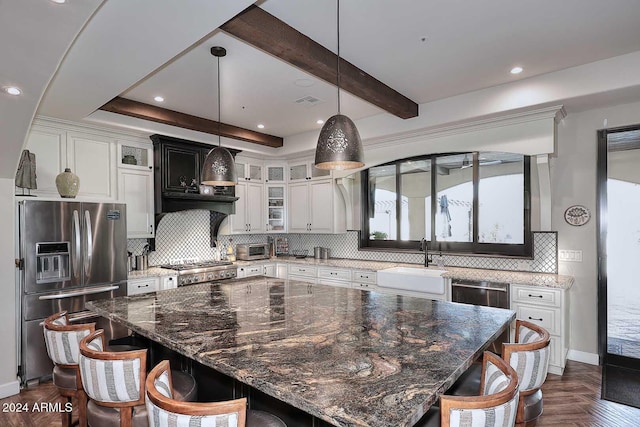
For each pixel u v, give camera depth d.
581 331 3.66
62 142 3.78
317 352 1.52
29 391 3.08
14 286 3.10
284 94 3.70
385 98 3.47
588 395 2.92
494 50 2.80
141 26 2.08
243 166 5.59
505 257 4.05
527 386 1.57
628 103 3.36
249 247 5.60
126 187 4.24
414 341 1.67
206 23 2.07
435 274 4.09
